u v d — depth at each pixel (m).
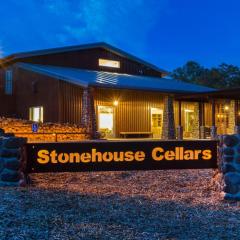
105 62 28.02
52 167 7.23
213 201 6.27
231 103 24.69
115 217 5.05
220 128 27.11
